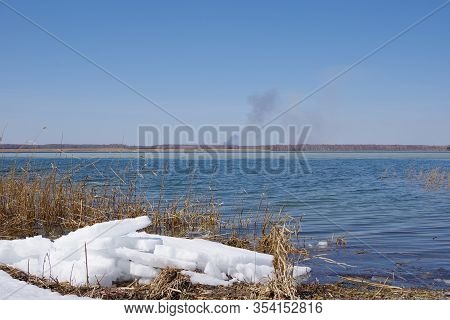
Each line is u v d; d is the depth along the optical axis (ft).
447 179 81.46
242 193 59.00
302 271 23.35
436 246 31.53
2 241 24.12
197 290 19.92
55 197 38.63
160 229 35.88
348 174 96.63
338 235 35.17
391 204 52.47
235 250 24.25
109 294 19.25
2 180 39.52
